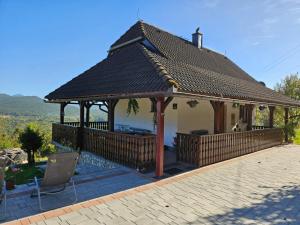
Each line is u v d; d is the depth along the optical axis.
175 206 5.20
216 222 4.47
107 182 6.97
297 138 20.56
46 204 5.42
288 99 17.78
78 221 4.46
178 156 9.41
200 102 13.72
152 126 13.16
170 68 9.02
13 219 4.69
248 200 5.58
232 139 10.46
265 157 10.88
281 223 4.47
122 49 14.82
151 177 7.43
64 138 13.49
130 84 8.47
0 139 20.75
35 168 10.83
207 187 6.50
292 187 6.55
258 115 24.45
